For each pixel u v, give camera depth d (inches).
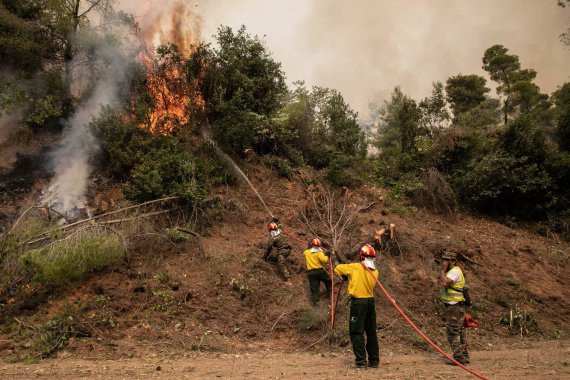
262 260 430.3
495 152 685.9
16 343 310.3
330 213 516.1
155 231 436.5
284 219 515.2
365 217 558.3
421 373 253.3
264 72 653.3
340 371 261.4
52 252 368.8
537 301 471.2
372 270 285.4
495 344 380.5
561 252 585.9
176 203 471.8
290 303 385.1
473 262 489.7
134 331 332.8
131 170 503.2
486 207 684.1
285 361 296.4
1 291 355.3
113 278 382.9
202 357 303.3
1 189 482.9
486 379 228.2
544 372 253.4
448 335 296.7
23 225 395.5
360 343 273.7
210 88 614.2
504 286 482.9
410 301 423.2
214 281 393.1
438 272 469.4
